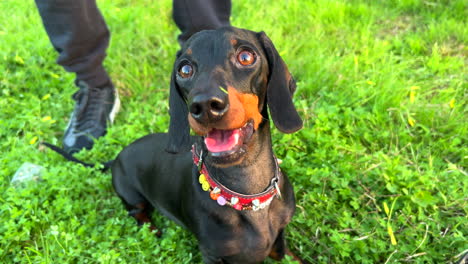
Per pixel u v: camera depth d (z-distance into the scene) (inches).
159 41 27.2
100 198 18.6
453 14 27.1
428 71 22.7
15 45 27.1
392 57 23.5
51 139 21.8
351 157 18.0
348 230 15.6
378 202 16.8
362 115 19.7
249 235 12.9
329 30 26.9
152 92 24.2
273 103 11.4
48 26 19.3
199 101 9.3
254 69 10.7
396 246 14.9
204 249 13.5
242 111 10.0
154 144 16.0
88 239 15.9
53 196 18.3
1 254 15.8
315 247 15.5
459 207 16.1
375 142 19.3
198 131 10.0
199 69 10.5
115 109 22.9
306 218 16.4
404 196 16.3
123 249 15.6
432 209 16.2
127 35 27.5
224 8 21.0
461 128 18.8
